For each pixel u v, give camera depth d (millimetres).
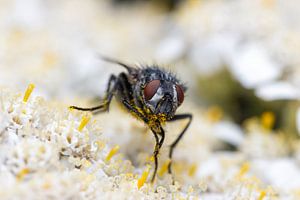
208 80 103
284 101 99
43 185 68
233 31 103
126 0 144
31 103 74
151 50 115
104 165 75
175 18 116
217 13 105
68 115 76
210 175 84
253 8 103
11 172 69
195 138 92
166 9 139
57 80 102
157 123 78
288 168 91
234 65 99
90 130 76
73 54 110
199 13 106
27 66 102
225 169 87
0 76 99
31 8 122
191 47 105
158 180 78
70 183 68
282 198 83
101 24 121
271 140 94
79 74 107
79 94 104
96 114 83
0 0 123
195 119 97
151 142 83
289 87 96
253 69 98
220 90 103
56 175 69
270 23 101
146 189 74
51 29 117
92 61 108
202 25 105
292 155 95
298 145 93
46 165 70
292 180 89
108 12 137
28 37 111
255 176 85
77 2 128
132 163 81
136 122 84
